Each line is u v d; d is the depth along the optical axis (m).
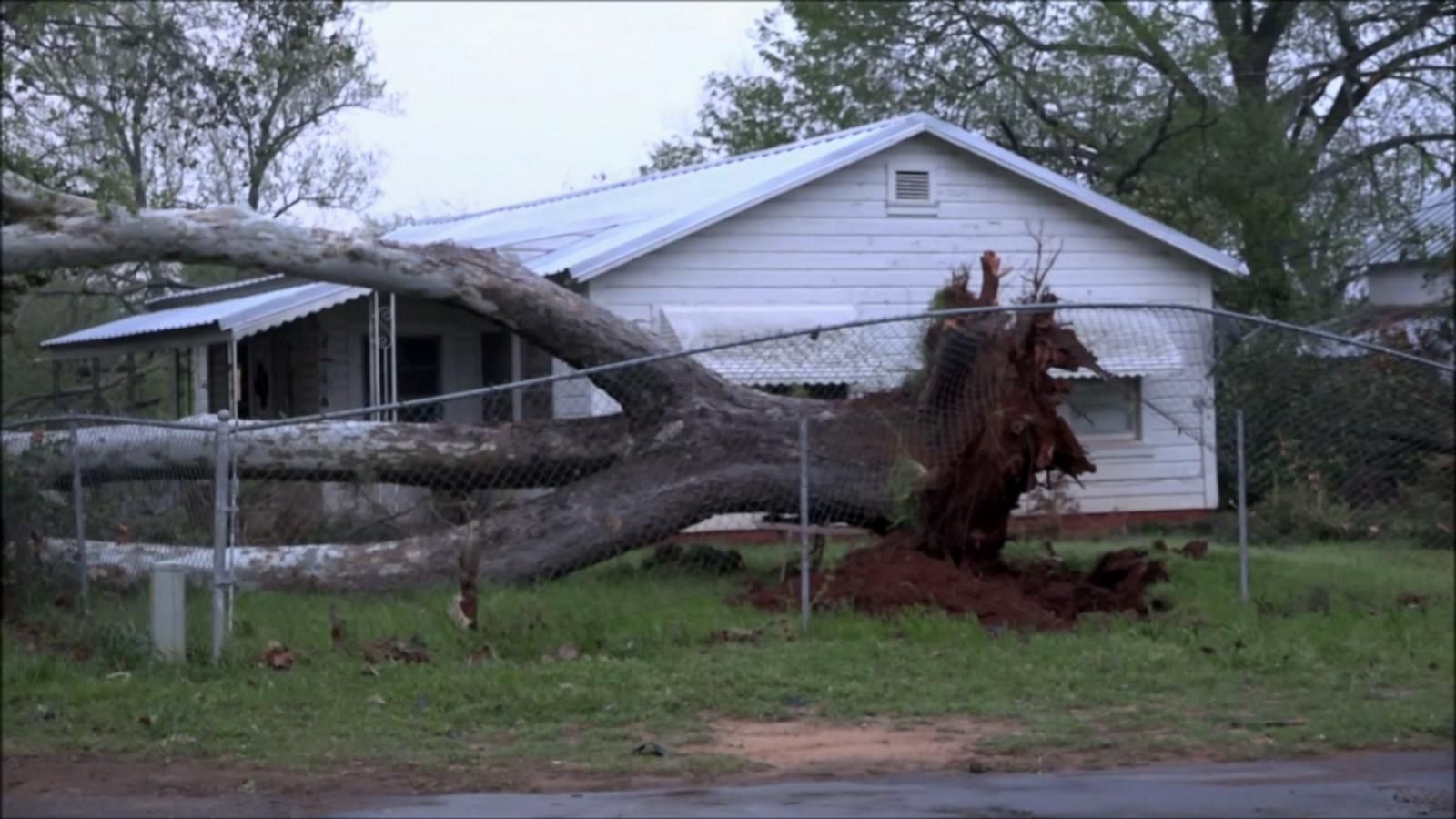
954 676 12.09
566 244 23.36
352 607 14.34
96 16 20.47
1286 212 29.70
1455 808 8.83
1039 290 16.62
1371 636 13.57
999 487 15.43
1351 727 10.69
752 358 21.52
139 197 20.39
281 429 16.14
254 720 10.68
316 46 21.61
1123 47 32.03
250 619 13.61
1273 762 9.90
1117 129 32.50
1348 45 34.28
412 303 24.86
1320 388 22.16
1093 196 23.36
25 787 9.11
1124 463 23.48
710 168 26.89
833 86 35.44
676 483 16.14
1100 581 15.90
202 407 26.02
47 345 28.50
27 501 13.83
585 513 15.98
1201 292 24.17
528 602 14.24
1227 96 31.42
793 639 13.33
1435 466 20.62
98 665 12.25
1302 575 16.84
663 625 13.42
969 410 15.42
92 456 14.09
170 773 9.48
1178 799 8.99
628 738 10.35
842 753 10.01
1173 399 23.55
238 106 21.27
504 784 9.23
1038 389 15.16
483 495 17.75
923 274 22.91
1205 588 15.79
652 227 21.41
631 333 16.61
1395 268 32.28
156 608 12.26
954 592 14.57
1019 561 16.69
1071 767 9.74
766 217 22.20
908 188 22.86
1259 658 12.66
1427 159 35.19
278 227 15.54
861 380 21.80
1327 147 35.00
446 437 16.61
